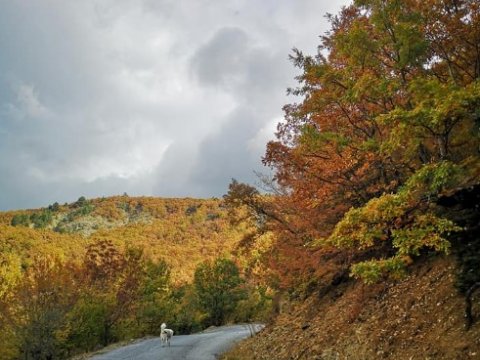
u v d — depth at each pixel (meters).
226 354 20.58
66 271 37.03
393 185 12.37
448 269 10.37
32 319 31.61
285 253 16.22
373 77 10.35
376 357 10.10
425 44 9.90
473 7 10.00
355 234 8.87
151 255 96.31
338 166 12.41
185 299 59.12
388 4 10.02
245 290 55.03
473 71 10.77
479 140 9.23
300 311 18.42
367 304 12.70
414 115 7.94
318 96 12.35
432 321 9.42
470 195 8.84
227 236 123.69
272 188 17.16
